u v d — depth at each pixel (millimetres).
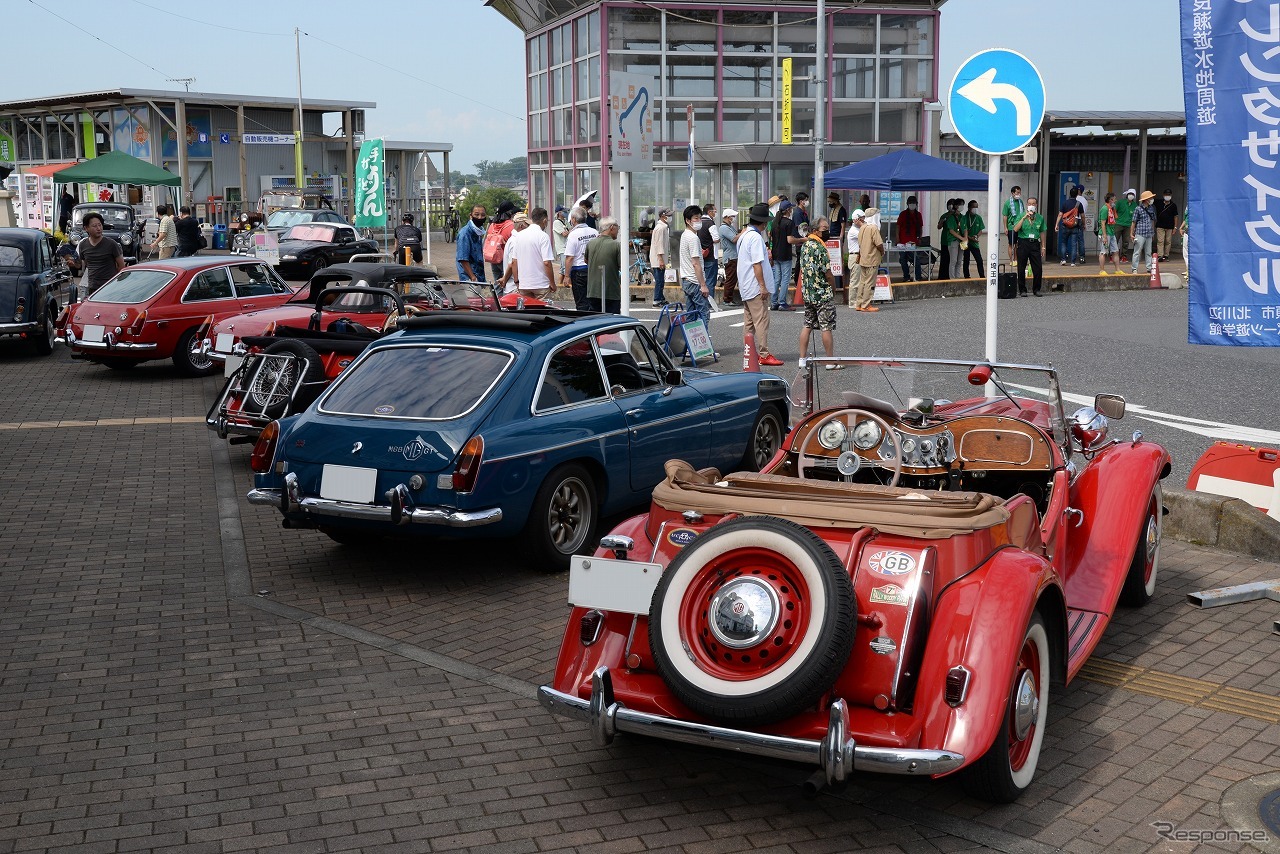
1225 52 7398
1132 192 30750
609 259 16188
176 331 15766
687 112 31109
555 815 4449
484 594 7184
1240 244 7516
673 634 4168
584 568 4527
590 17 31453
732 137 31641
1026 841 4184
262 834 4316
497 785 4703
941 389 6109
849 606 3988
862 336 17703
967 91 8414
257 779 4762
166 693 5660
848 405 5828
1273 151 7355
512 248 16562
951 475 5867
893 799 4543
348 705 5516
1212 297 7629
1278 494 7871
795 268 23375
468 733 5203
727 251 22172
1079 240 31297
